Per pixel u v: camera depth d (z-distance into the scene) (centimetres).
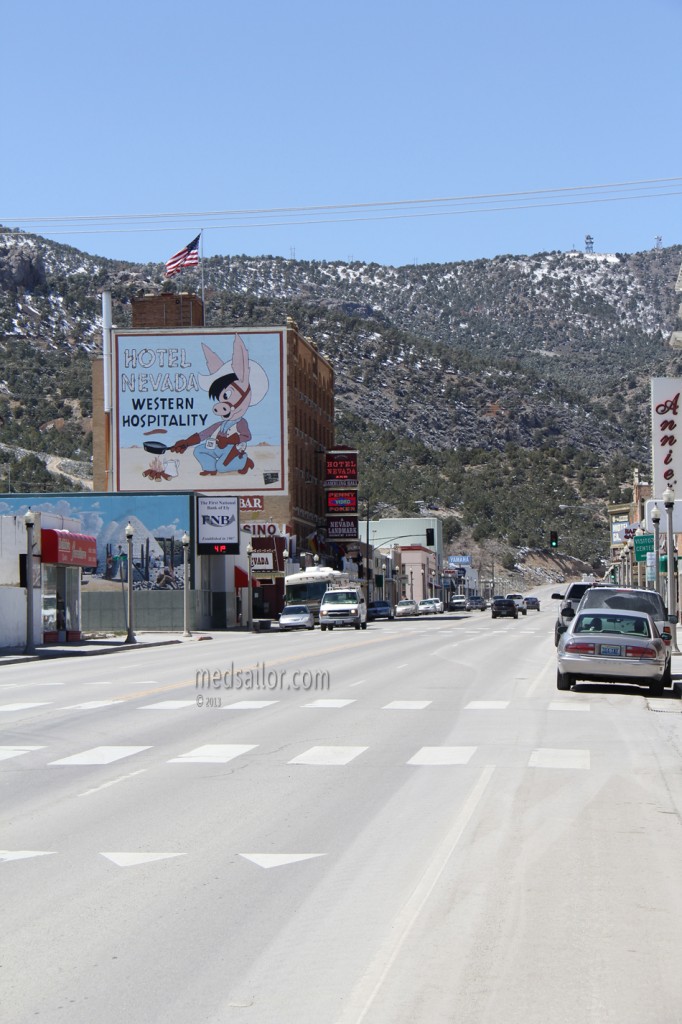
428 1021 717
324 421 12738
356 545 12156
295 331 11006
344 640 5959
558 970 806
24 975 800
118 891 1015
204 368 10681
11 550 5453
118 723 2238
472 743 1938
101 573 8350
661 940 873
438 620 10556
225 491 10631
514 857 1134
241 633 7938
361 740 1975
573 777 1597
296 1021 717
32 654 4841
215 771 1653
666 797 1451
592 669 2767
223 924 914
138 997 757
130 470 10656
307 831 1252
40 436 17375
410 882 1039
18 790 1512
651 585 8269
